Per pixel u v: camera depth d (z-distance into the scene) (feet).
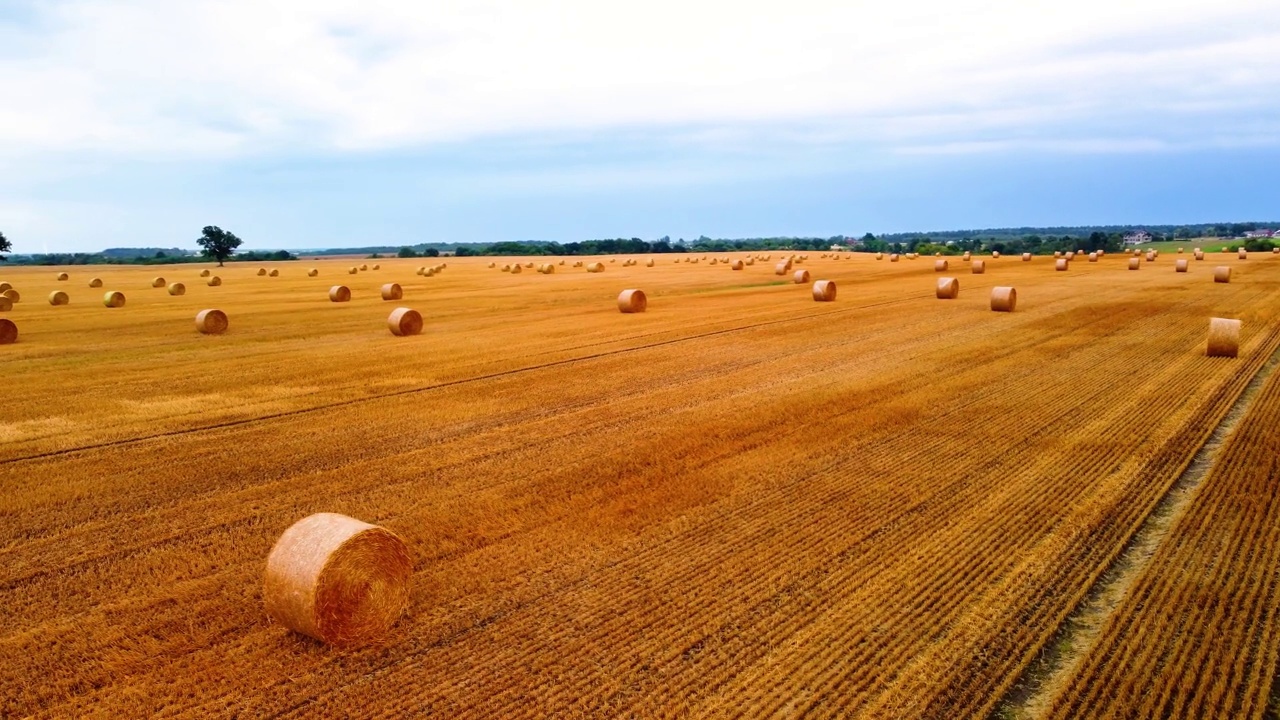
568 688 19.42
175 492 32.96
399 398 49.37
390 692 19.51
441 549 27.20
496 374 56.54
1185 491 30.71
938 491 31.22
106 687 19.79
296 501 31.81
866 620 22.04
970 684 19.13
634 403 46.85
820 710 18.35
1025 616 22.03
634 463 35.65
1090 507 29.09
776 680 19.49
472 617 22.84
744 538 27.48
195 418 44.75
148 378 56.49
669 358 61.36
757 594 23.59
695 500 31.01
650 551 26.66
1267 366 52.49
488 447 38.63
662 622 22.22
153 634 22.21
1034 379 49.98
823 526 28.25
